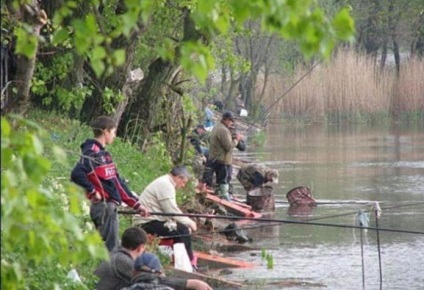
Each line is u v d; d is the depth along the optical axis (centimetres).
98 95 5184
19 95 2564
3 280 1487
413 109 13512
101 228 3017
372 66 13438
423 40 16625
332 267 3997
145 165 5216
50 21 3878
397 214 5356
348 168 7681
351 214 4994
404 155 8731
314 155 8831
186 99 6056
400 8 16188
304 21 1377
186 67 1489
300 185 6625
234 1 1428
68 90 4653
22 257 2261
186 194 4906
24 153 1357
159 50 1597
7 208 1343
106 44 1508
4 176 1349
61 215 1423
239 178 5531
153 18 5428
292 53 14050
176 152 6091
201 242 4456
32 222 1417
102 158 3028
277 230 4888
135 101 5797
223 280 3631
